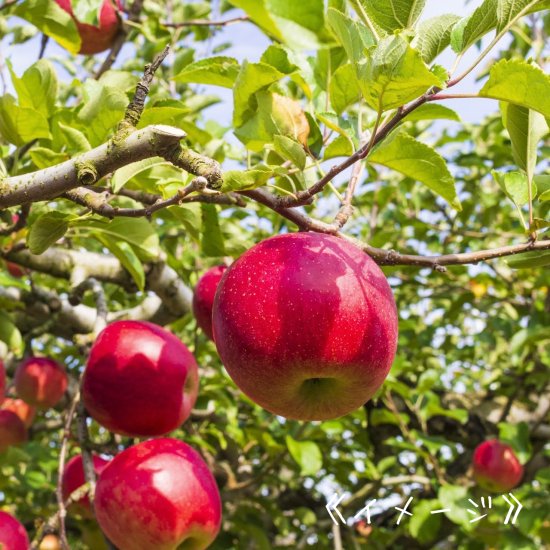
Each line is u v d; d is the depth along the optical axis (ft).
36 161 1.85
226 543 3.69
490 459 3.47
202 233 2.18
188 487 1.97
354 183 1.70
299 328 1.48
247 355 1.52
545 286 3.82
